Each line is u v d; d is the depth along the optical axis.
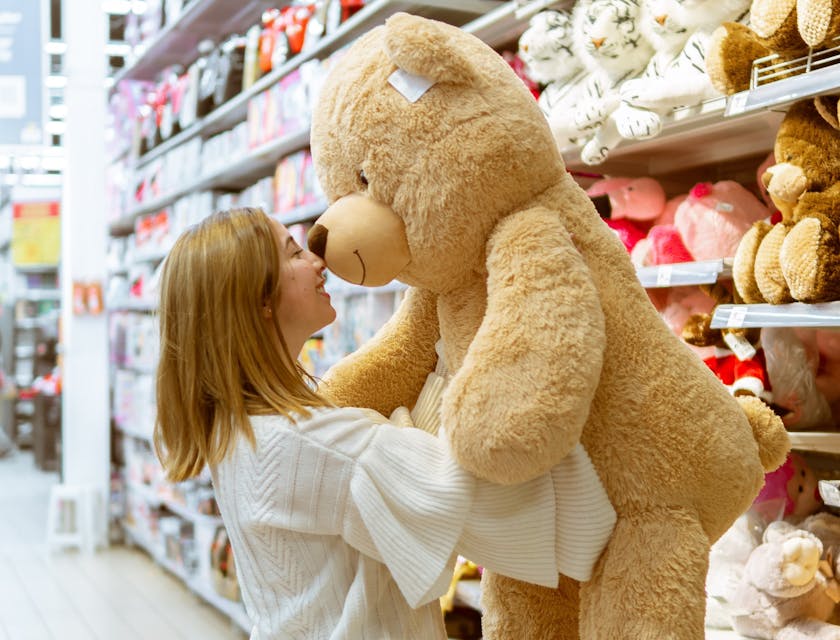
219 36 5.31
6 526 7.16
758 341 2.02
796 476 2.05
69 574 5.57
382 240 1.29
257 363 1.40
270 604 1.38
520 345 1.17
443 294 1.39
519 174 1.26
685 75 1.98
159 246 5.73
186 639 4.29
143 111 6.14
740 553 1.99
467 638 2.98
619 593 1.24
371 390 1.54
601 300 1.27
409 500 1.28
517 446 1.15
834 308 1.65
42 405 10.35
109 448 6.43
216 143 4.83
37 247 10.25
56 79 8.07
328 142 1.35
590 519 1.25
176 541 5.18
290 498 1.33
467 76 1.25
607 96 2.15
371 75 1.30
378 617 1.36
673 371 1.26
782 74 1.78
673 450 1.24
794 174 1.73
